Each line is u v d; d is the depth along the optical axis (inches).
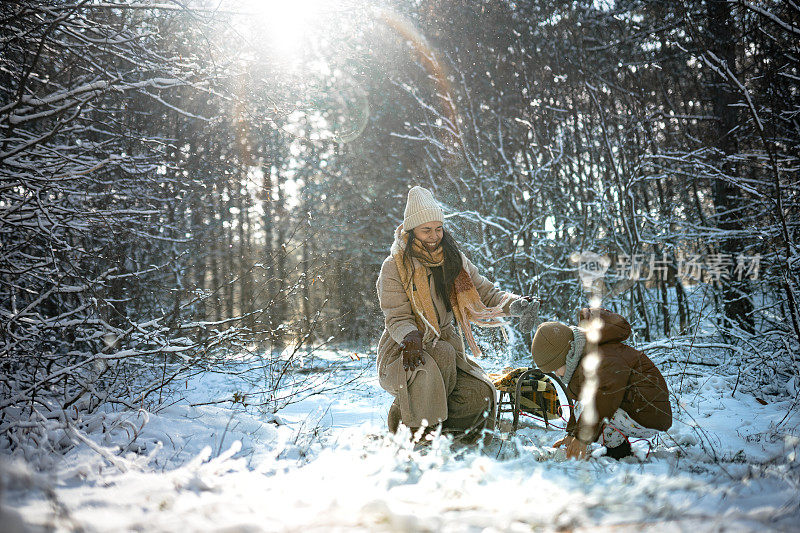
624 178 353.1
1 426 128.5
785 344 247.4
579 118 410.0
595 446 145.1
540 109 421.7
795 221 281.1
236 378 282.2
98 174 249.9
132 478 103.0
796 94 284.8
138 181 258.8
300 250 510.6
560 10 456.8
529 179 386.6
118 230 225.3
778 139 273.4
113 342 168.4
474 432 153.6
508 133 428.1
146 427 145.1
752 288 322.7
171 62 209.2
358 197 549.6
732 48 308.0
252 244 468.4
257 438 153.1
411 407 151.3
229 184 294.5
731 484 98.0
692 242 370.0
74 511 78.6
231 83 222.1
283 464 124.9
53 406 157.2
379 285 159.5
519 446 120.2
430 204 155.3
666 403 144.7
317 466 110.1
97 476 105.1
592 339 145.4
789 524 72.8
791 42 272.5
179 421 154.0
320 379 263.7
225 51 225.9
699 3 345.1
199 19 193.9
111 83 173.0
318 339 395.9
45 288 215.3
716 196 348.5
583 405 135.7
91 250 220.2
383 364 157.5
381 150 533.0
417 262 156.4
